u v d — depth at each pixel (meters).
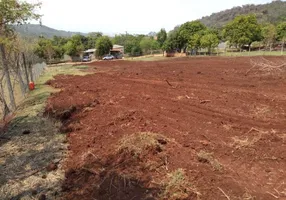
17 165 5.56
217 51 45.25
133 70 21.98
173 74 17.73
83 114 8.56
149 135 5.83
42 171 5.27
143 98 10.48
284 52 37.28
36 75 20.33
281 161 5.06
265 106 8.87
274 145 5.72
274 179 4.48
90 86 14.05
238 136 6.31
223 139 6.12
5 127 8.12
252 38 41.47
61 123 8.10
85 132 7.04
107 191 4.31
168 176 4.50
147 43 59.44
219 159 5.14
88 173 4.91
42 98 11.75
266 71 16.56
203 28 50.56
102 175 4.76
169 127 6.93
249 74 16.22
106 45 57.09
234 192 4.06
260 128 6.84
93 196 4.25
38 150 6.25
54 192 4.52
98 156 5.50
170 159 5.07
